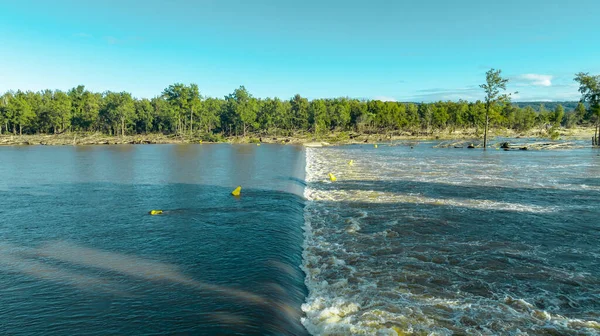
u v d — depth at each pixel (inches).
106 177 1304.1
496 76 2876.5
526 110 5792.3
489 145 3117.6
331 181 1252.5
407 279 465.7
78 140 4416.8
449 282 457.1
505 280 461.1
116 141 4375.0
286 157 2235.5
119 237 598.5
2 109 4734.3
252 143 4387.3
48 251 530.3
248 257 511.2
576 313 382.0
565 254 549.0
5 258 499.2
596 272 483.2
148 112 5403.5
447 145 3253.0
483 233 652.1
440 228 683.4
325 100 6136.8
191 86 4872.0
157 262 489.1
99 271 456.1
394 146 3508.9
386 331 343.9
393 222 725.9
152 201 886.4
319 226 708.0
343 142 4247.0
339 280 464.4
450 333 343.6
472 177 1302.9
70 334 314.7
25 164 1779.0
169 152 2746.1
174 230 642.2
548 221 724.0
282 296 402.0
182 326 328.8
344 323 360.2
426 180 1242.6
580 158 1979.6
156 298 383.9
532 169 1521.9
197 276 443.2
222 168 1606.8
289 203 870.4
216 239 592.4
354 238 631.2
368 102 6043.3
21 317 342.3
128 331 320.2
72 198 920.9
